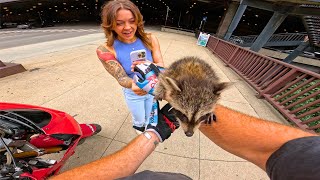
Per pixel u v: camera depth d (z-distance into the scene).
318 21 25.52
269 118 6.25
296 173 1.17
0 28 38.16
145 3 66.62
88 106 6.07
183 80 2.04
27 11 48.47
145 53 3.22
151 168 4.00
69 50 13.71
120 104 6.32
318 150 1.18
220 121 1.61
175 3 59.81
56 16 55.31
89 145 4.45
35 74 8.30
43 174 2.74
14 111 2.96
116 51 3.08
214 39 21.14
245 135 1.51
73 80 7.93
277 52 35.16
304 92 5.93
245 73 10.42
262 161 1.52
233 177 3.93
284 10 22.62
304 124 5.49
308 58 32.22
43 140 3.18
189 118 1.83
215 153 4.50
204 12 67.00
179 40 26.69
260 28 62.97
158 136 1.80
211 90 1.93
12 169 2.39
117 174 1.45
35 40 19.47
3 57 11.05
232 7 34.66
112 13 2.71
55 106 5.92
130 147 1.66
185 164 4.15
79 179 1.35
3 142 2.45
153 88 2.15
